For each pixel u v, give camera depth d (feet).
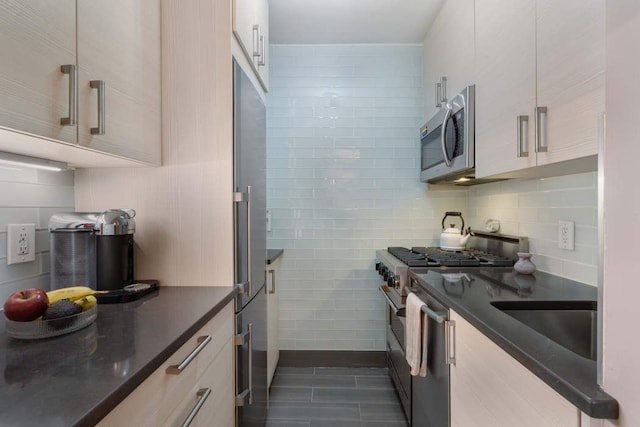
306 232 8.76
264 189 6.27
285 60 8.75
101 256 3.85
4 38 2.11
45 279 3.92
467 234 7.50
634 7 1.65
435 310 4.44
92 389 1.88
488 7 4.81
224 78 4.46
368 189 8.75
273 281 6.97
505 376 2.72
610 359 1.77
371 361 8.69
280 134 8.72
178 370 2.65
